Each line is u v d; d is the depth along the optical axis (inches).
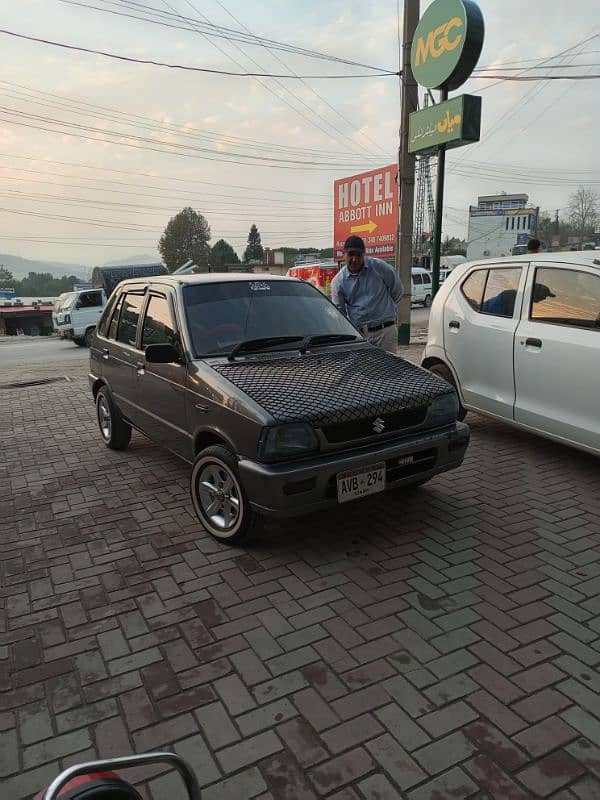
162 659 108.3
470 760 83.6
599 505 166.4
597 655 104.7
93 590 132.7
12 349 931.3
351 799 78.5
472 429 244.4
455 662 103.9
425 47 369.1
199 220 3909.9
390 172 522.6
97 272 1055.6
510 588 126.4
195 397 154.7
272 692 98.5
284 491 129.0
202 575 136.9
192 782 59.0
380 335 244.5
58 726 93.4
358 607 121.5
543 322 191.0
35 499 188.1
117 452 236.4
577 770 81.5
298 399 137.1
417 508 168.2
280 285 192.2
